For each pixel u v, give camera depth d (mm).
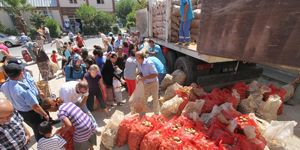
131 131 3508
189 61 5770
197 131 3355
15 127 2375
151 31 8461
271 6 1399
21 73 3061
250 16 1562
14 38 19125
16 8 24484
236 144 3102
